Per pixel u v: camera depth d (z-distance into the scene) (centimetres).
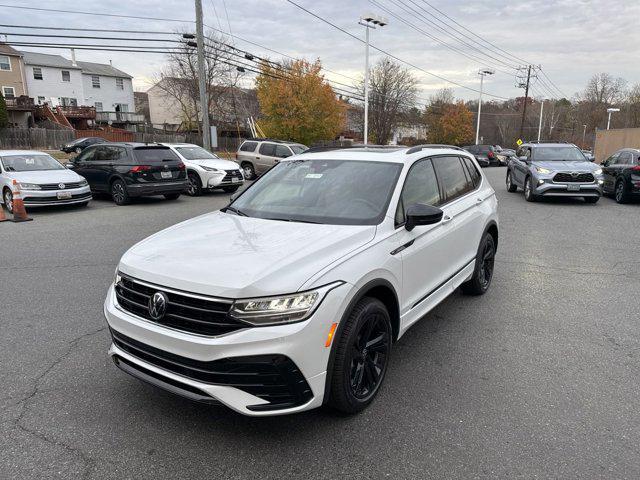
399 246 347
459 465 271
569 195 1364
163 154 1366
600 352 418
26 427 304
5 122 4047
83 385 356
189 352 264
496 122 9975
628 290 592
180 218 1109
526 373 378
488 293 579
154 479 260
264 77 3975
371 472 266
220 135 5634
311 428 305
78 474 263
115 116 5706
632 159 1381
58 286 594
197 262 286
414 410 326
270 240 317
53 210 1230
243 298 258
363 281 300
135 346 291
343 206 370
